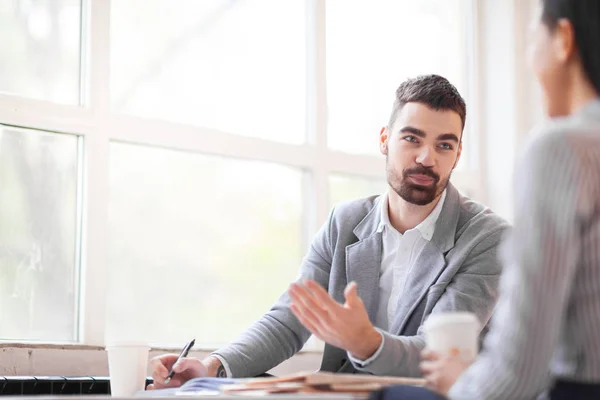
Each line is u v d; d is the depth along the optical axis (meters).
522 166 1.41
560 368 1.44
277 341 2.64
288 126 3.59
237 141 3.38
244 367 2.55
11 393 2.41
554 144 1.38
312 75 3.66
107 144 3.06
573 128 1.40
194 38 3.36
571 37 1.50
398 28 3.99
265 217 3.47
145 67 3.23
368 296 2.64
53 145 3.00
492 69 4.16
